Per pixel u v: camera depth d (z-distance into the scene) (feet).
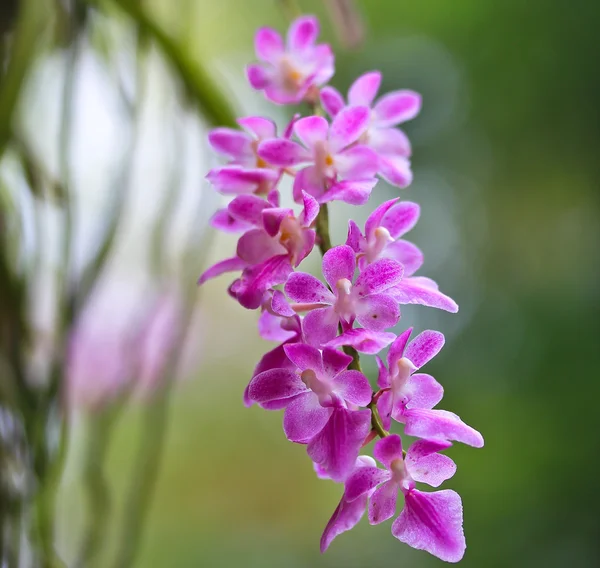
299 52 1.60
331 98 1.55
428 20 5.04
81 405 2.77
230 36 4.93
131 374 1.77
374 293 1.39
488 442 4.49
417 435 1.39
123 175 1.77
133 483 1.76
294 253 1.43
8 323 1.74
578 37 4.69
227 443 5.70
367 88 1.55
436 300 1.42
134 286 2.76
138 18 1.76
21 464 1.73
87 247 1.82
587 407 4.39
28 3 1.71
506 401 4.57
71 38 1.75
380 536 4.92
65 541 2.67
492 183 5.00
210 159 1.80
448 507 1.39
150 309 1.78
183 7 1.87
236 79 4.80
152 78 2.13
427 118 5.11
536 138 4.87
